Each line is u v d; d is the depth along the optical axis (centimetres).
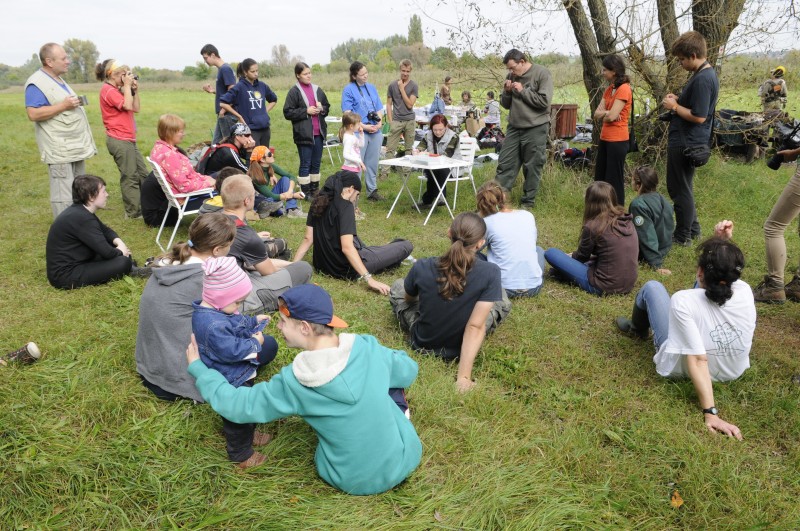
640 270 507
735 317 296
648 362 350
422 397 303
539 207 707
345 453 229
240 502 232
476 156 989
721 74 755
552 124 826
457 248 321
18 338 358
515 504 236
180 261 297
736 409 305
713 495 241
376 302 432
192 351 243
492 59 792
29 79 532
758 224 644
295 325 224
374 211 708
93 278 445
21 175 913
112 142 626
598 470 258
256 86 764
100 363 325
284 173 693
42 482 236
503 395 318
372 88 786
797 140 427
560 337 385
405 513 231
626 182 763
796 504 239
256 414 224
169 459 254
